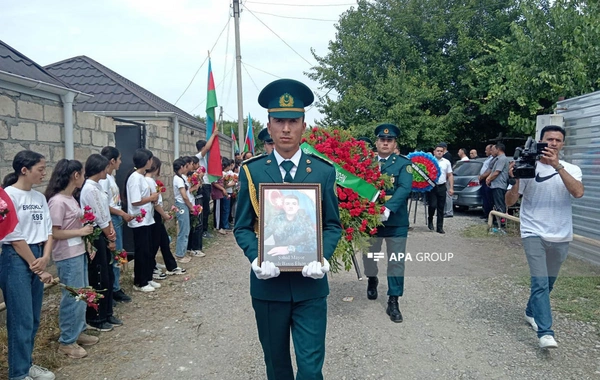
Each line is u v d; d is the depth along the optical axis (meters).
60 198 3.88
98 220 4.29
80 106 11.09
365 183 4.56
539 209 3.96
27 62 5.63
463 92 17.97
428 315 4.79
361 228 4.46
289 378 2.76
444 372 3.57
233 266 7.15
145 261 5.77
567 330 4.25
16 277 3.36
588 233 5.73
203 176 8.69
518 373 3.52
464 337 4.20
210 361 3.83
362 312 4.91
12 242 3.32
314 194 2.54
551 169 3.97
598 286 5.37
